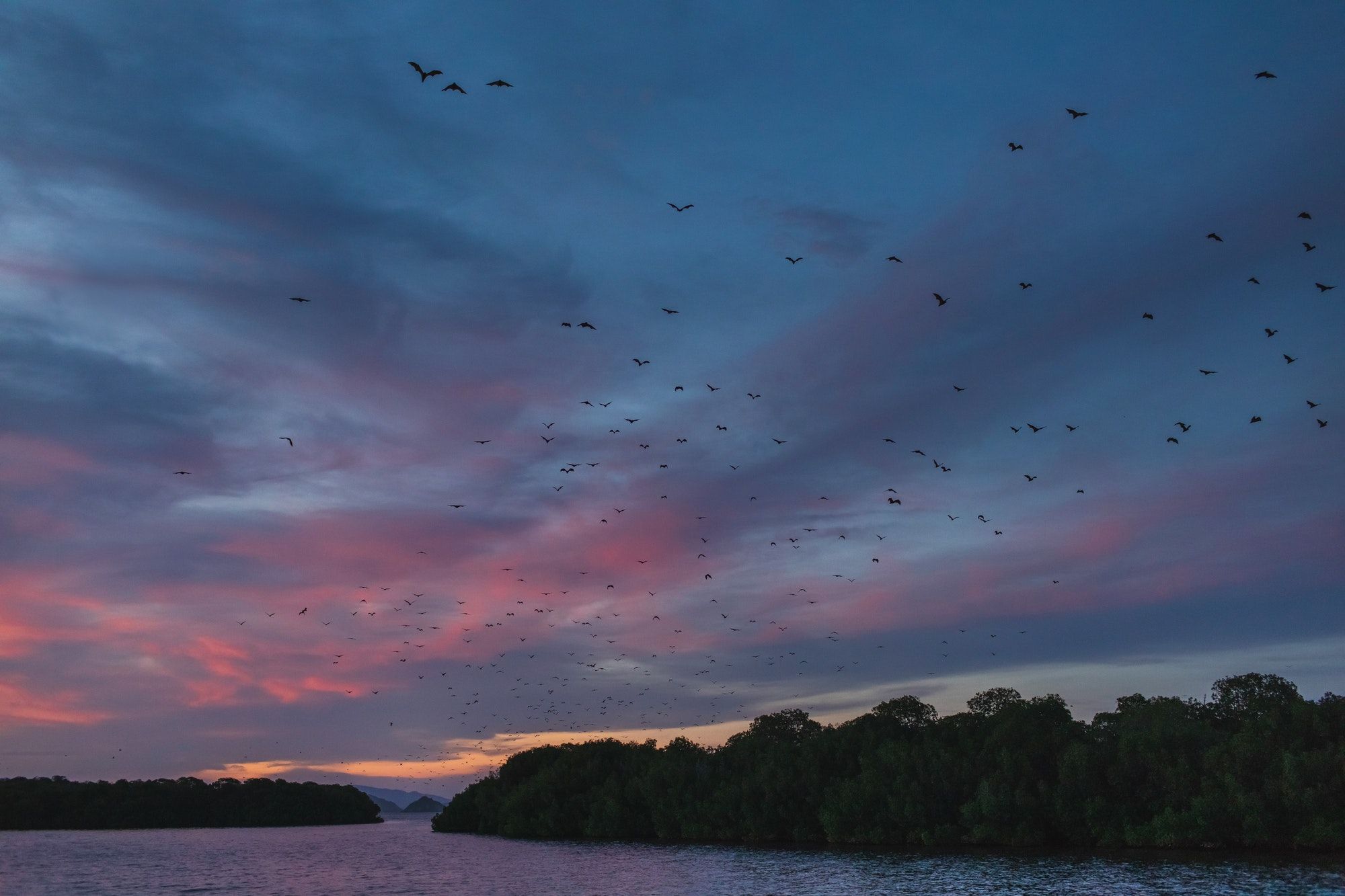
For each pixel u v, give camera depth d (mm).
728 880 118875
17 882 146250
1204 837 117375
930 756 151750
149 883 143750
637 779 195875
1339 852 112312
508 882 131375
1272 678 163375
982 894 99062
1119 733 149125
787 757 173375
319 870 158000
